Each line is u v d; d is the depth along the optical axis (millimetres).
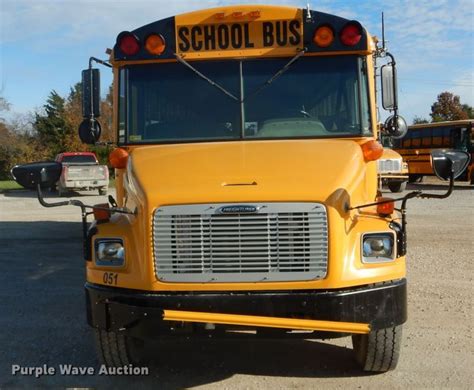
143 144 5586
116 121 5742
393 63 5980
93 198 24094
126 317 4379
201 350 5664
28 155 48250
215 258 4246
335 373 5051
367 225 4473
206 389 4773
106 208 4742
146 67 5723
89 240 4672
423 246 10766
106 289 4504
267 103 5547
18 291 8000
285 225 4223
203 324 4328
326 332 4383
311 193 4242
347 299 4211
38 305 7273
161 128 5617
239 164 4668
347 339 5906
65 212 18266
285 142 5273
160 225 4297
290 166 4598
